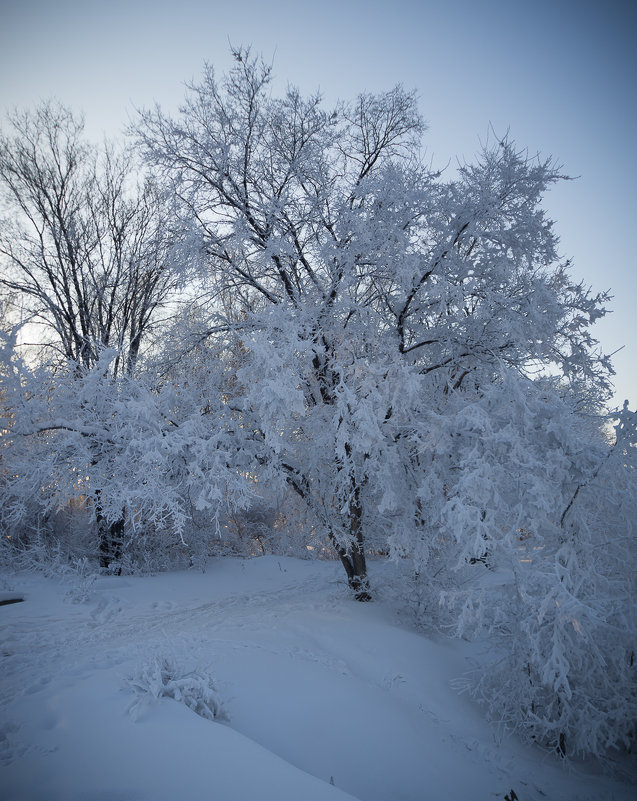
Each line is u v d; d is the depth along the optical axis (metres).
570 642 6.05
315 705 5.52
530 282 9.97
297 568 15.20
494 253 10.25
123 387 10.25
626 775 5.92
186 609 10.40
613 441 6.81
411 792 4.72
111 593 11.24
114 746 3.83
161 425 9.19
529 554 6.51
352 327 10.02
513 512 6.57
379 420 8.62
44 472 9.95
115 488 9.77
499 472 6.69
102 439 10.48
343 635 7.99
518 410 7.05
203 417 9.97
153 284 15.09
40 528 13.70
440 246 9.97
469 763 5.57
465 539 6.62
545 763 5.99
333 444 9.27
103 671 5.36
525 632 6.42
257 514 18.00
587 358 9.91
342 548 10.23
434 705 6.66
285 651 6.89
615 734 6.03
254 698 5.30
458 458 8.76
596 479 6.61
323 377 10.27
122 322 15.51
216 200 10.63
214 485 8.79
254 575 14.28
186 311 11.29
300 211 10.22
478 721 6.61
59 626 8.65
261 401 8.07
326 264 9.95
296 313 9.62
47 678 5.32
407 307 10.55
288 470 10.39
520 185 10.02
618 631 6.07
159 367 11.26
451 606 6.58
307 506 11.17
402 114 11.16
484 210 9.66
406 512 9.48
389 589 10.48
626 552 6.59
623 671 6.26
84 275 15.02
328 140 10.64
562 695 6.02
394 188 9.46
